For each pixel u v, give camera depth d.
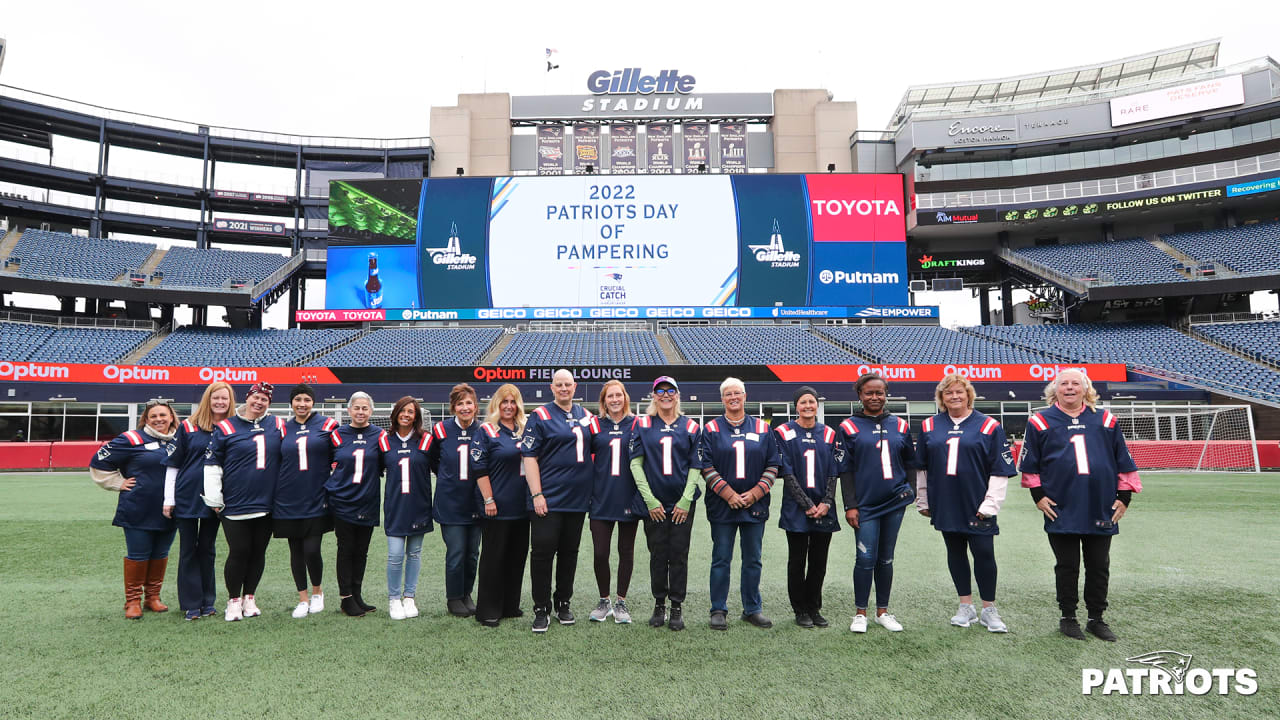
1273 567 5.78
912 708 3.00
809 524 4.20
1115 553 6.38
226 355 23.95
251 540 4.48
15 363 19.06
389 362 23.72
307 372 20.86
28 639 3.97
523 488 4.36
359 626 4.27
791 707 3.01
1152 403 20.34
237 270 28.48
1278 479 14.76
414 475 4.57
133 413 19.89
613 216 25.69
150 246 28.36
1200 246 26.58
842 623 4.31
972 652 3.73
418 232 25.55
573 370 21.34
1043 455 4.14
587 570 6.12
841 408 20.95
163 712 2.97
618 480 4.36
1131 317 27.61
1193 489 12.38
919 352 24.34
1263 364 22.09
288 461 4.48
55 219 27.55
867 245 25.47
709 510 4.38
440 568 6.12
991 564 4.11
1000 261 29.48
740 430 4.34
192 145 28.55
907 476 4.43
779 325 27.52
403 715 2.92
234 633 4.11
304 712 2.96
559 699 3.09
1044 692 3.19
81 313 26.55
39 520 8.55
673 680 3.32
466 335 26.11
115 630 4.15
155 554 4.62
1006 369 20.92
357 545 4.60
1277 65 26.50
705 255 25.48
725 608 4.25
